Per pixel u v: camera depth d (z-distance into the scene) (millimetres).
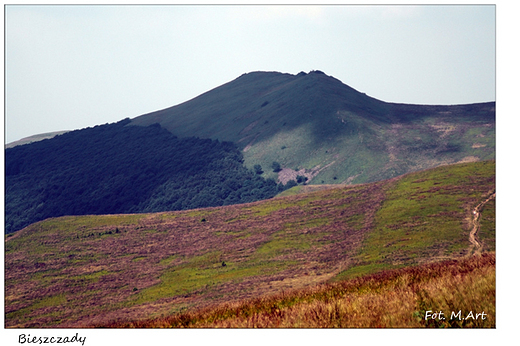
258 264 84312
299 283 64375
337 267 71750
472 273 19828
